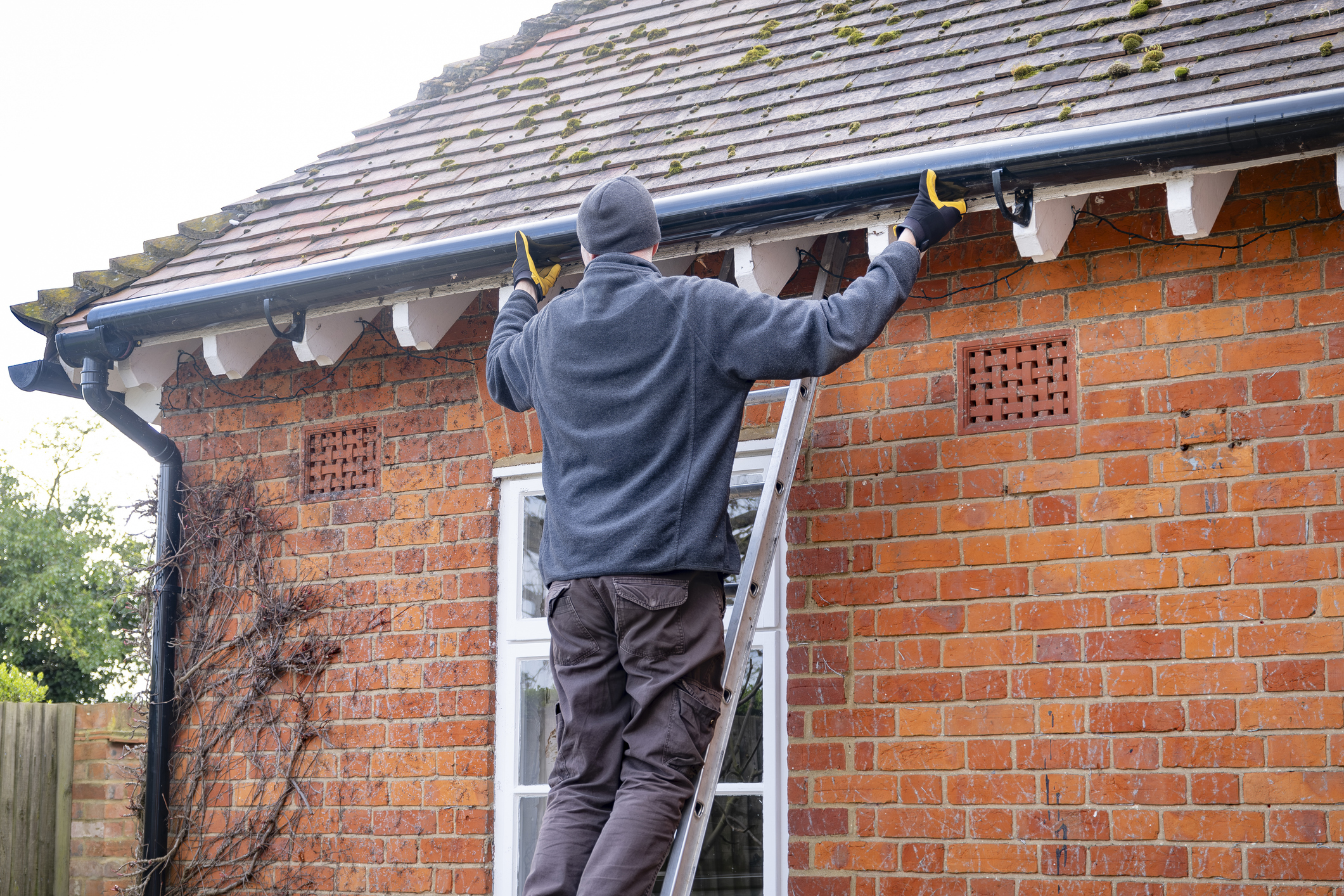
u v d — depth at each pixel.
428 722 4.50
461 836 4.36
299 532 4.88
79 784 6.38
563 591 2.68
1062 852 3.48
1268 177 3.55
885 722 3.77
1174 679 3.45
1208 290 3.59
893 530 3.88
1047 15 4.34
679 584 2.59
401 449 4.76
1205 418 3.54
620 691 2.68
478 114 5.65
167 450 5.08
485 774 4.37
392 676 4.60
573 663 2.68
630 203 2.80
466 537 4.58
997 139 3.64
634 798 2.49
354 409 4.88
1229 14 3.83
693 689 2.59
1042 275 3.81
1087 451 3.66
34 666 25.33
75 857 6.30
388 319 4.85
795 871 3.80
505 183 4.84
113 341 4.83
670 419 2.62
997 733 3.62
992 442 3.79
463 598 4.54
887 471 3.92
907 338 3.96
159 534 5.06
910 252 2.74
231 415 5.11
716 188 3.81
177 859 4.77
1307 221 3.49
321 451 4.95
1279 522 3.41
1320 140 3.14
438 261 4.15
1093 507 3.63
